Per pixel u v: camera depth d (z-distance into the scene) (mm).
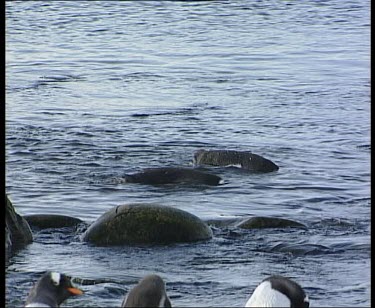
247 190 52594
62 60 98500
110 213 43375
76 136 64375
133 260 40625
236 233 43969
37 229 44594
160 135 65250
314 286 37375
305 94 80688
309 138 65000
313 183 54156
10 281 37781
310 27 122312
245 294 36438
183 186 53031
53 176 54688
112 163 58000
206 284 37531
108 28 120938
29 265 39938
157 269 39469
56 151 60219
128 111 73312
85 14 131375
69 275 38562
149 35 116062
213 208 49188
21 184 52938
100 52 103938
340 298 36062
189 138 64625
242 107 75062
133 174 53875
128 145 62344
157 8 138000
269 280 32562
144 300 30422
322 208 49031
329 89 83000
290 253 41500
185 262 40406
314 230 44750
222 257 41031
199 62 98188
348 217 47219
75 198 50656
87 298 35469
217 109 74250
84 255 41281
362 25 123562
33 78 87875
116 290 36375
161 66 95562
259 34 117125
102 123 68625
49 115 71188
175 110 73812
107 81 86562
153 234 42719
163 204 48094
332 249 41875
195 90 82625
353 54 102812
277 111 73500
